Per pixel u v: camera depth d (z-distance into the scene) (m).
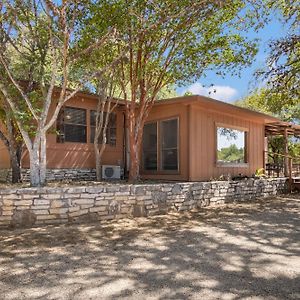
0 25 7.12
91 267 4.01
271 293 3.27
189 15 7.60
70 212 6.50
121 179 11.56
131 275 3.75
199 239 5.43
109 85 11.00
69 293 3.25
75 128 11.26
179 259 4.36
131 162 9.73
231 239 5.45
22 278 3.64
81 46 7.50
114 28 7.21
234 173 12.14
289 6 8.73
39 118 7.23
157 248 4.88
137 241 5.27
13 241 5.14
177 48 8.59
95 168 11.75
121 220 6.93
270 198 11.13
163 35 8.23
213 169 11.24
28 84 8.11
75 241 5.21
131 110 9.58
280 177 13.13
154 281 3.57
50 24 6.75
